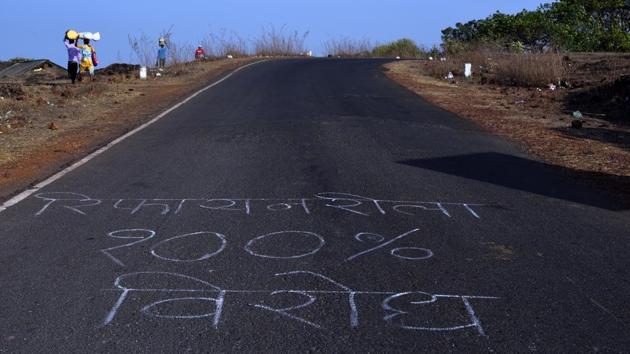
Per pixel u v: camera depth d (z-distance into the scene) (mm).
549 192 8531
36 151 11086
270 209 7438
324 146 11359
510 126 14266
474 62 28547
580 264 5836
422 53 49188
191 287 5164
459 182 8953
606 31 36875
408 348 4219
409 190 8414
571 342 4344
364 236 6504
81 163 9992
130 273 5453
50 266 5602
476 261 5848
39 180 8883
